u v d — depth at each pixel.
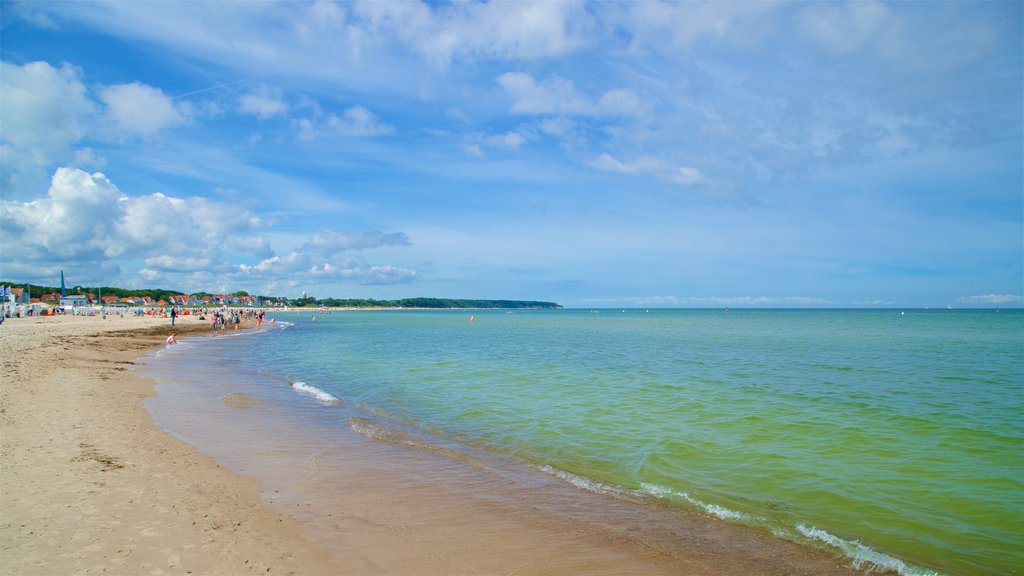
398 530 7.67
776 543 7.54
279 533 7.29
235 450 11.46
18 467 9.02
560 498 9.19
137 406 15.26
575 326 90.44
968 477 10.32
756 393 19.53
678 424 14.65
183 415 14.64
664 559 6.99
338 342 49.06
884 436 13.31
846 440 12.95
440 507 8.66
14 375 18.41
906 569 6.83
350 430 13.85
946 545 7.55
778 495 9.41
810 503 9.05
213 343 46.47
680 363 29.89
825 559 7.07
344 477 10.02
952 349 38.97
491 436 13.48
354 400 18.36
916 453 11.88
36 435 11.09
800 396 18.84
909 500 9.19
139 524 7.09
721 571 6.70
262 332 68.19
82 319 74.00
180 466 9.85
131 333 49.09
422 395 19.34
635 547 7.32
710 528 8.02
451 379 23.48
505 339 53.88
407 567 6.56
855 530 8.02
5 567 5.74
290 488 9.23
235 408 16.20
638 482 10.06
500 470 10.70
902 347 41.09
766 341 48.75
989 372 25.44
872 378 23.45
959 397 18.62
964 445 12.50
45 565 5.82
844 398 18.44
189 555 6.33
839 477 10.34
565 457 11.66
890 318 131.62
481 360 31.86
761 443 12.70
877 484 9.95
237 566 6.18
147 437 11.76
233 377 23.73
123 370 23.31
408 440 12.90
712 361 30.97
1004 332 62.78
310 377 24.19
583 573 6.57
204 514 7.65
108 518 7.19
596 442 12.87
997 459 11.44
